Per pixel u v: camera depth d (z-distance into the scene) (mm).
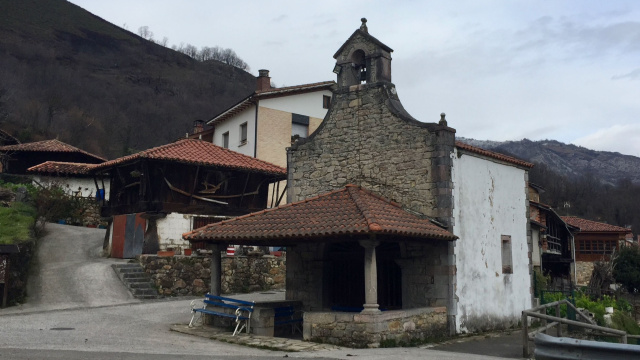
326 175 14750
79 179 30203
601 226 40125
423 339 11578
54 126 60188
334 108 14906
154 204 19734
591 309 18594
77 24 115500
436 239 12070
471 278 13398
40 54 90938
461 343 11602
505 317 14688
